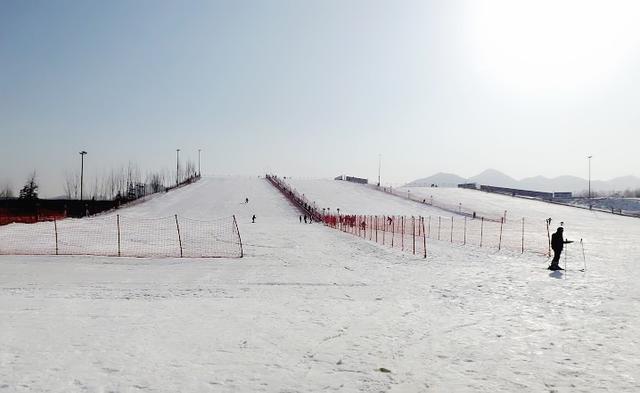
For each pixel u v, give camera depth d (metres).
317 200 80.00
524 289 16.14
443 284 17.31
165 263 23.33
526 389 7.21
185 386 7.18
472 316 12.07
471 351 9.10
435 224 54.62
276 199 78.62
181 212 64.12
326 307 13.16
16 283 17.28
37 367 7.90
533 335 10.25
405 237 38.84
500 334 10.33
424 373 7.88
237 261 24.30
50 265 22.19
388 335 10.20
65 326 10.58
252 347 9.20
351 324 11.15
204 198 78.56
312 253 27.91
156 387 7.12
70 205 66.88
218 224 50.91
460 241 35.84
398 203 80.81
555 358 8.69
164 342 9.44
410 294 15.38
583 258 25.77
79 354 8.60
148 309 12.61
